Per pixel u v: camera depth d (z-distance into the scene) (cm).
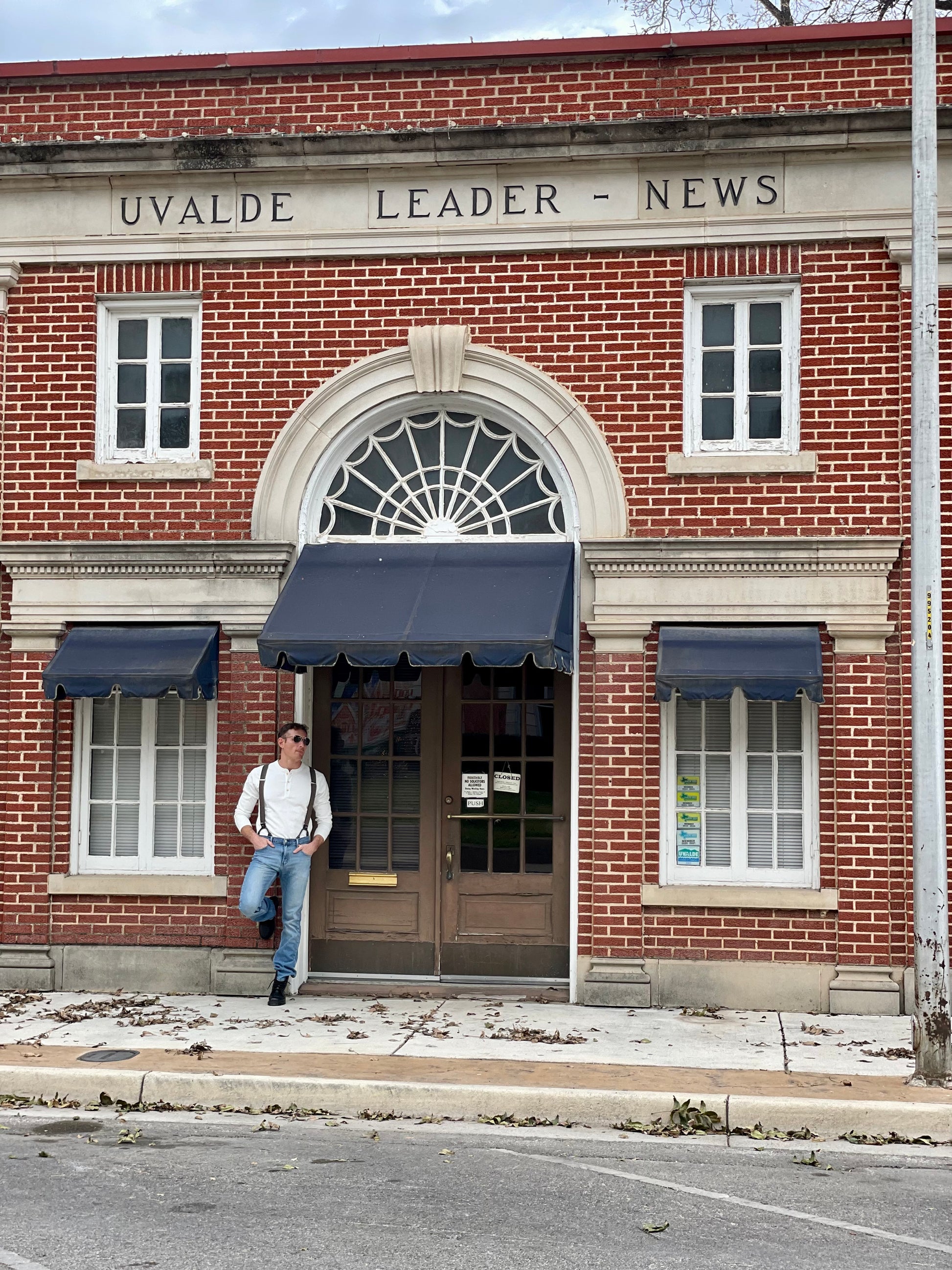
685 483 1105
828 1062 886
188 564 1130
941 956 838
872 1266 555
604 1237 587
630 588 1091
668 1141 758
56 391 1170
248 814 1069
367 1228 593
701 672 1034
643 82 1124
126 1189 648
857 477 1086
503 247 1130
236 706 1125
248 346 1155
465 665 1158
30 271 1177
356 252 1145
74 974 1130
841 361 1095
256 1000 1091
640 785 1084
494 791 1145
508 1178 675
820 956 1063
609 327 1120
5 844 1142
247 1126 778
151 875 1138
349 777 1161
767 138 1095
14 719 1148
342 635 1023
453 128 1122
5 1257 552
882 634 1064
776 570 1078
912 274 950
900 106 1087
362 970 1145
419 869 1147
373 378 1140
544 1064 871
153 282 1166
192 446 1164
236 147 1143
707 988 1070
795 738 1099
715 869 1095
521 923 1134
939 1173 704
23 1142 739
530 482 1142
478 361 1130
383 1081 820
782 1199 651
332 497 1162
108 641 1123
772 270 1104
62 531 1159
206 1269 540
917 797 855
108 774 1164
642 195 1118
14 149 1160
